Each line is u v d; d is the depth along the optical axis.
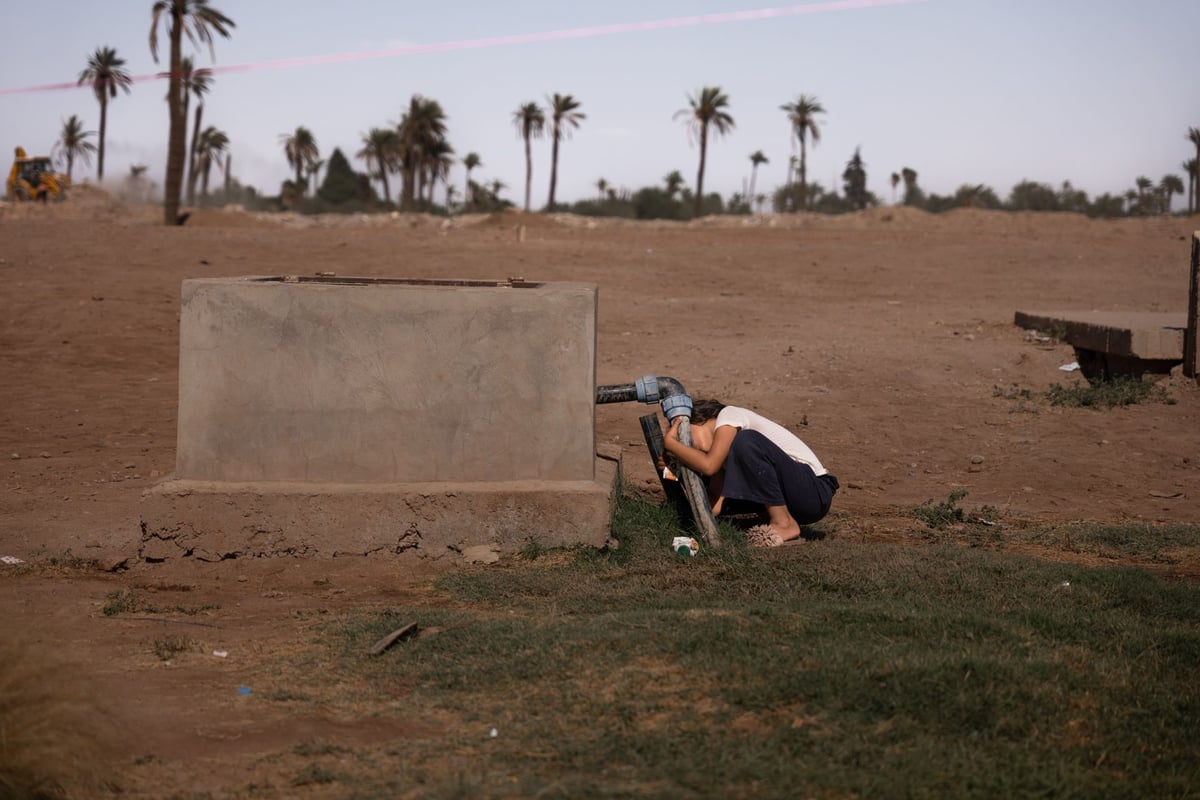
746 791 3.08
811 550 5.90
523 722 3.62
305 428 6.03
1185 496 8.27
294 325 5.98
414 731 3.62
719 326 15.80
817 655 3.96
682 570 5.60
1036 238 29.62
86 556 6.14
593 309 6.09
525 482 6.11
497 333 6.05
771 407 11.00
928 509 7.48
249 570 5.88
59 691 3.20
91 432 9.88
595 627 4.40
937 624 4.37
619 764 3.26
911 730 3.44
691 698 3.72
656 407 11.09
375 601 5.36
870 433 10.19
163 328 14.43
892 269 22.44
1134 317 13.46
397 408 6.05
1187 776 3.21
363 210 88.31
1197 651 4.20
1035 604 4.97
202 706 3.85
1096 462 9.23
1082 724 3.55
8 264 18.17
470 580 5.56
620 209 87.44
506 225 35.28
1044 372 12.31
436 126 78.88
